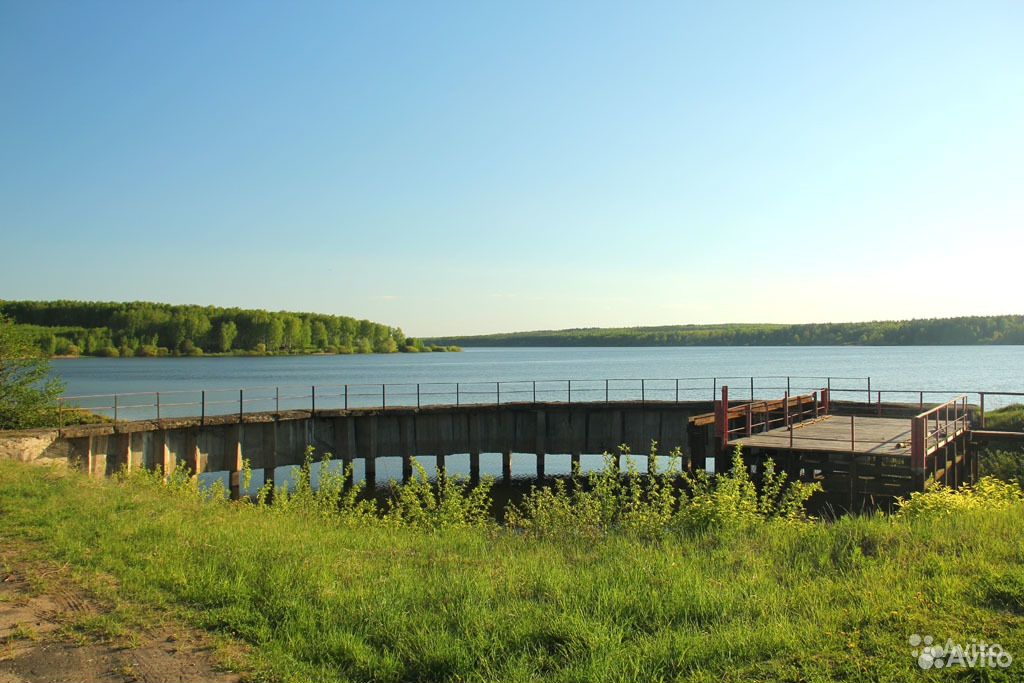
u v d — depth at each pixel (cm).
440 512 1584
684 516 1267
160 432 2672
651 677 594
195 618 766
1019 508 1231
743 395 6700
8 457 2030
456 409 3316
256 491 3062
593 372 11825
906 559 889
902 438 2156
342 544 1130
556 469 3825
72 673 645
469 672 619
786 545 1008
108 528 1131
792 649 635
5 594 847
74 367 14712
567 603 761
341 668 648
